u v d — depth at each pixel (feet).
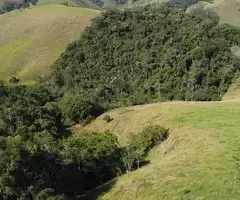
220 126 195.83
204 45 429.38
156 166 171.32
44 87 464.24
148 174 162.71
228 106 236.43
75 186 174.50
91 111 320.91
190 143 187.52
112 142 217.36
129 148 210.18
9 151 145.07
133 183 157.69
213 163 151.64
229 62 411.13
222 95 382.01
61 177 170.50
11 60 634.02
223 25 465.47
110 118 295.28
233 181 135.74
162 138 215.72
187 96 377.71
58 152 187.42
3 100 364.58
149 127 225.97
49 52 625.41
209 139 179.52
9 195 140.97
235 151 158.10
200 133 191.83
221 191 131.85
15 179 142.31
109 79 458.91
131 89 432.66
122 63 474.49
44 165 164.25
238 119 203.10
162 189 143.84
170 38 469.57
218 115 218.38
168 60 437.99
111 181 175.73
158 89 401.29
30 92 408.46
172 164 164.35
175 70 422.00
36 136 241.76
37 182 148.56
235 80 389.39
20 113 281.95
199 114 228.22
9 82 569.64
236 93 371.56
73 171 180.34
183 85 400.67
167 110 256.73
